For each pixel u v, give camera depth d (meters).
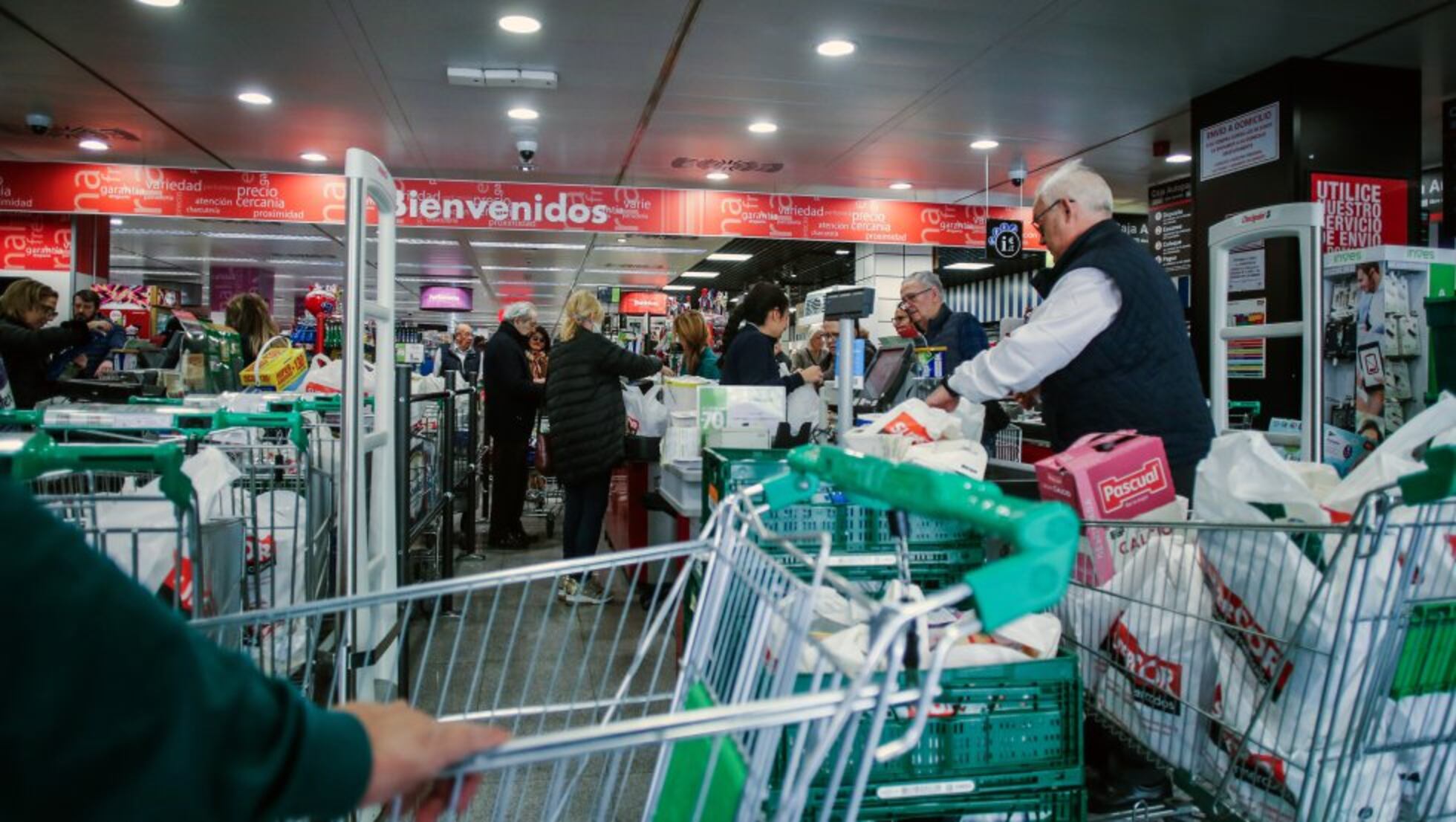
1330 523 1.38
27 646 0.54
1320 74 5.71
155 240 13.00
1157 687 1.52
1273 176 5.80
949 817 1.38
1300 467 1.74
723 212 8.77
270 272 16.70
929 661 1.04
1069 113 6.89
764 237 8.85
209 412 2.19
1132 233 10.98
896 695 0.81
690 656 1.25
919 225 9.16
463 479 5.75
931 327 4.86
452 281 18.59
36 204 7.90
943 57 5.70
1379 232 5.80
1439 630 1.31
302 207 8.23
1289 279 5.68
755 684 1.16
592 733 0.76
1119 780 1.73
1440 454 1.10
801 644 0.99
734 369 3.99
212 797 0.57
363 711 0.72
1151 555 1.56
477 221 8.30
